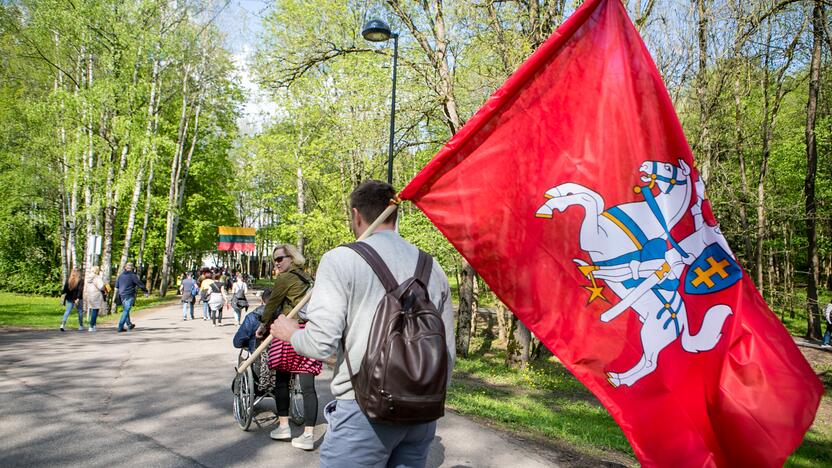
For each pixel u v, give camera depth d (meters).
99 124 22.05
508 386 12.53
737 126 18.86
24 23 23.80
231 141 39.84
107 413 6.05
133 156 21.89
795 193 25.09
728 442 2.60
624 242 2.87
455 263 18.28
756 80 20.23
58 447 4.88
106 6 20.78
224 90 33.41
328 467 2.20
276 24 19.47
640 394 2.75
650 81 2.92
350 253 2.24
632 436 2.71
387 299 2.14
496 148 3.00
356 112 16.39
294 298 5.14
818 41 18.33
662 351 2.76
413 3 14.90
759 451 2.55
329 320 2.12
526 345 14.98
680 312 2.77
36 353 10.18
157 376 8.20
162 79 26.48
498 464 4.96
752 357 2.63
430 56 14.62
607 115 2.94
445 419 6.52
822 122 22.17
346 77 16.58
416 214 17.55
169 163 38.06
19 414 5.86
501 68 13.70
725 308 2.74
